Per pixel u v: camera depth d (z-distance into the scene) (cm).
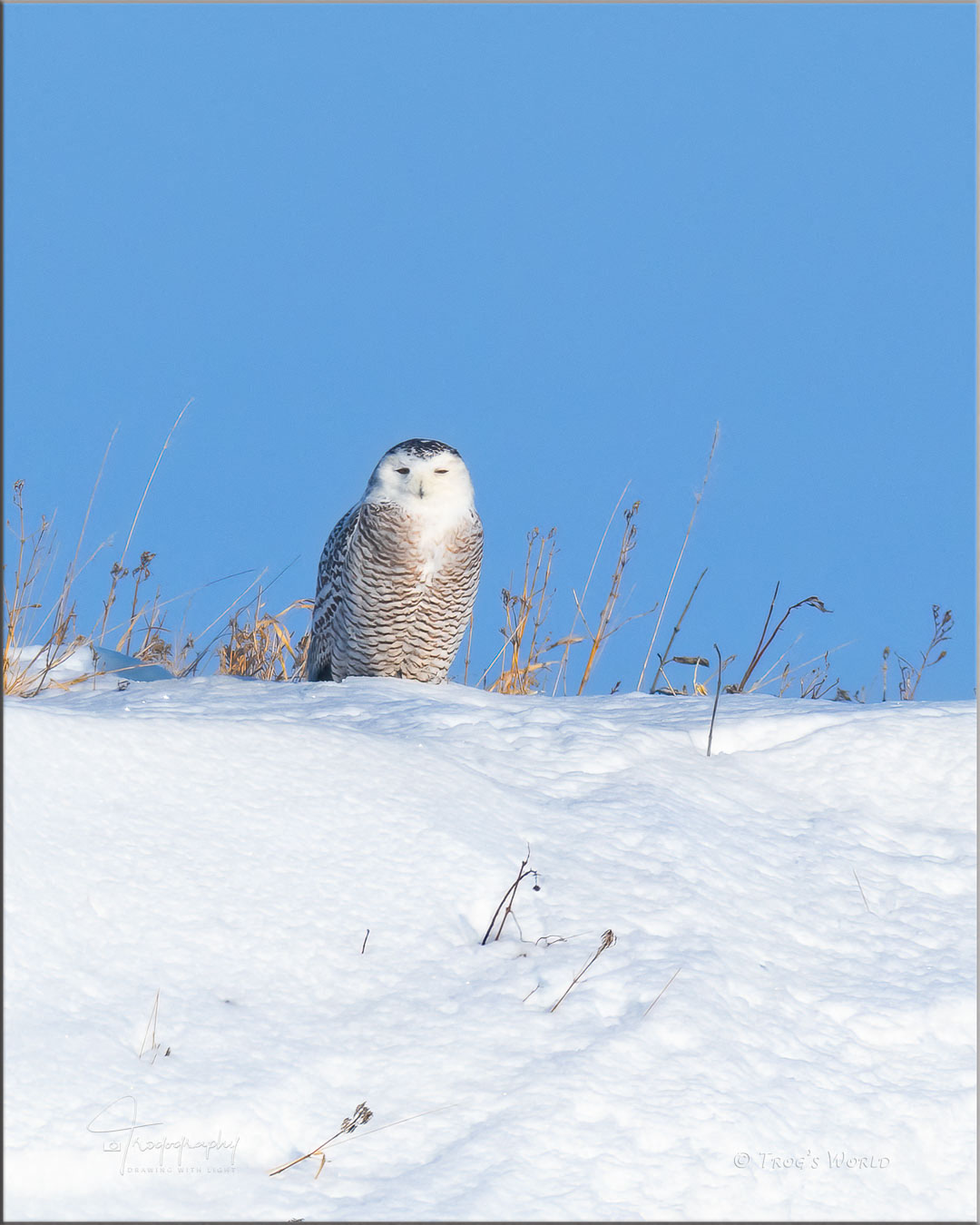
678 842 962
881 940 910
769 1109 720
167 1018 698
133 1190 604
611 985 788
